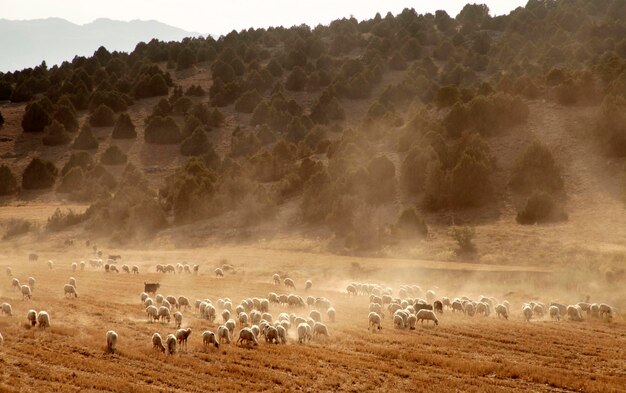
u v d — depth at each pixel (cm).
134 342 3638
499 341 4141
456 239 8994
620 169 10375
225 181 12206
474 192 10338
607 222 8950
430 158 11200
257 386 2945
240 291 6166
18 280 6238
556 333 4456
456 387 3067
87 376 2947
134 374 3038
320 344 3850
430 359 3528
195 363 3247
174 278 7156
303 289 6588
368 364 3394
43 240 11312
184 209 11825
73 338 3638
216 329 4172
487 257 8288
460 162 10506
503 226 9388
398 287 6962
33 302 4788
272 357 3453
